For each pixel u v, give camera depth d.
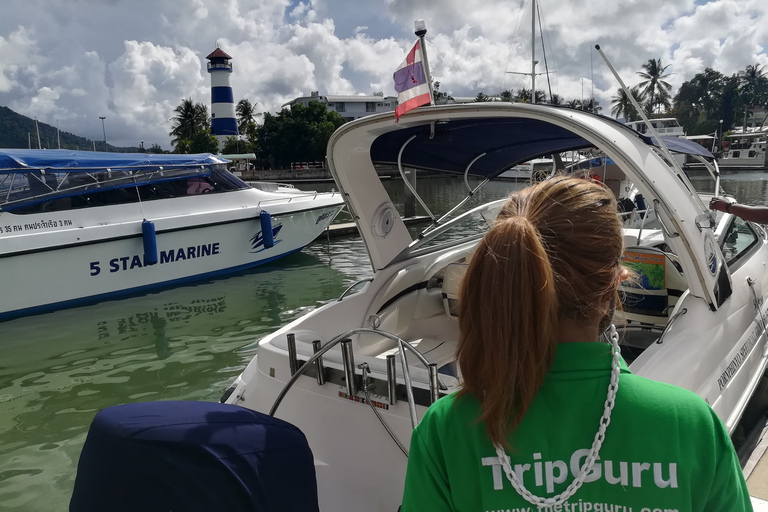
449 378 1.92
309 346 2.23
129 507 1.25
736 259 3.22
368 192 3.00
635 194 5.38
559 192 0.80
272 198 9.94
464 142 3.02
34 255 7.26
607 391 0.72
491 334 0.71
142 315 7.23
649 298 3.13
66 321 7.00
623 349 3.10
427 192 19.69
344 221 15.02
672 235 2.24
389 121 2.42
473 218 3.83
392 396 1.85
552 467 0.71
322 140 50.00
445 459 0.76
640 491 0.69
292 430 1.52
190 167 8.91
